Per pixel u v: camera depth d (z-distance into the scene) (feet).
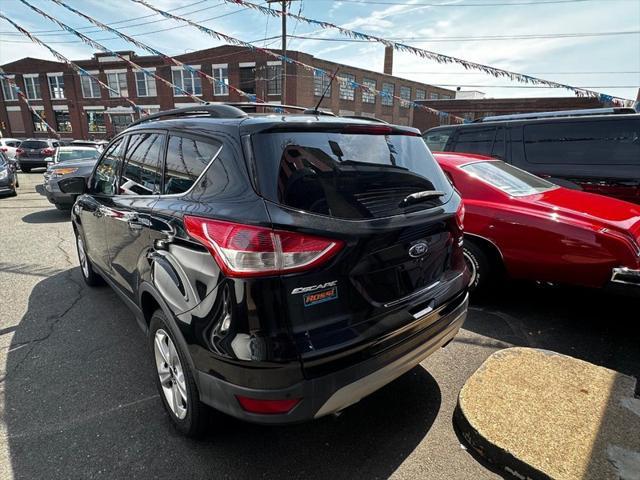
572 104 77.00
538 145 16.83
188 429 6.88
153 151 8.27
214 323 5.58
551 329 11.27
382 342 6.15
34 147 62.75
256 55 100.27
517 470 6.40
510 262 11.39
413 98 142.72
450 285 7.59
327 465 6.63
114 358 9.73
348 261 5.70
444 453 6.93
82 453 6.79
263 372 5.25
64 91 119.14
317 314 5.52
